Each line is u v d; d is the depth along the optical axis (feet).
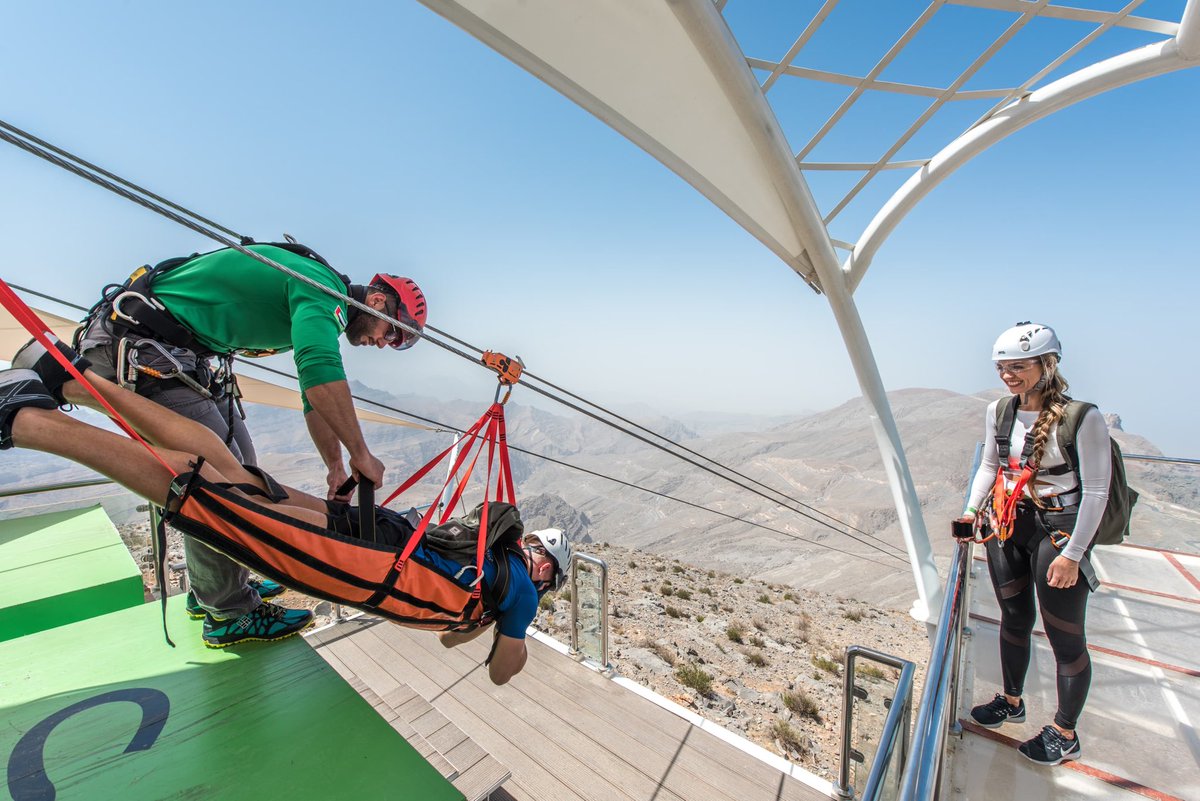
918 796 4.33
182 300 7.34
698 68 10.80
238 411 9.36
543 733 14.74
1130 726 10.19
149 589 17.70
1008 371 10.02
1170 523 16.96
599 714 15.44
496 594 7.40
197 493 5.10
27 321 4.71
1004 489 10.18
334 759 7.25
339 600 5.87
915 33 11.71
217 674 8.91
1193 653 12.16
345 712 8.10
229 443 8.70
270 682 8.73
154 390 7.37
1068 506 9.30
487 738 14.62
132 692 8.38
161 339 7.31
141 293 7.30
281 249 7.62
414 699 13.76
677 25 9.75
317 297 7.13
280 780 6.84
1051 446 9.41
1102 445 8.77
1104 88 13.28
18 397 5.01
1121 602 14.46
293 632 10.08
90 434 5.05
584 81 10.43
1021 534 10.03
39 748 7.16
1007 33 11.71
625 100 10.96
